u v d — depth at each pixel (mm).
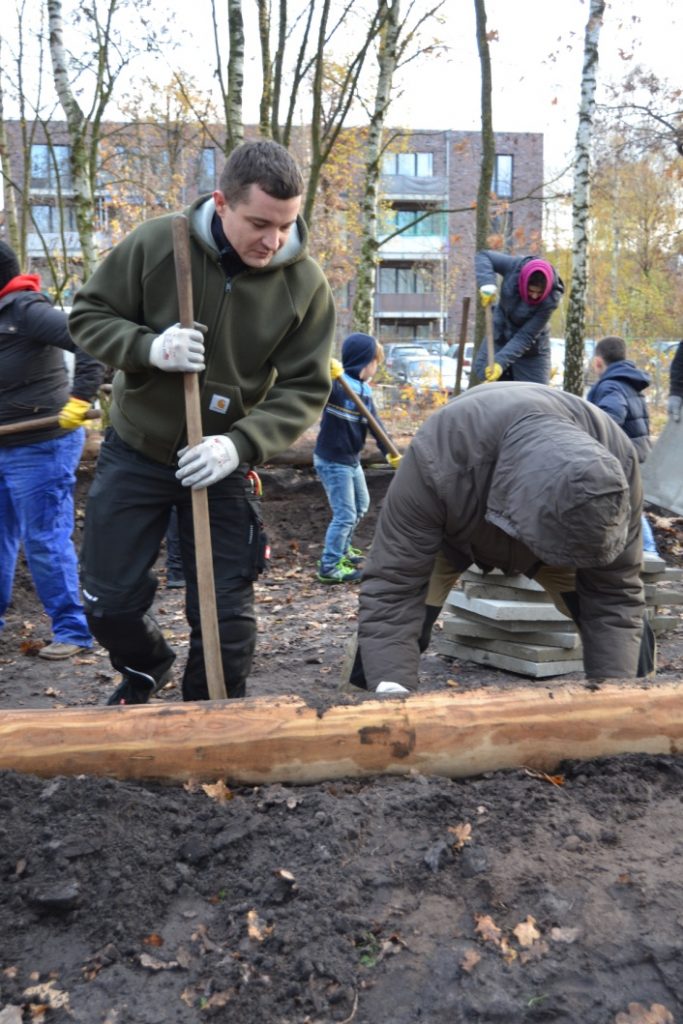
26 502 5191
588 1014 2121
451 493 2906
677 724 2867
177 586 7055
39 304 4914
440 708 2783
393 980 2193
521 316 7055
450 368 24047
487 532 3039
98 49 11445
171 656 3725
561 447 2617
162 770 2680
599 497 2475
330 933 2289
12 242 12992
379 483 9125
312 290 3305
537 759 2826
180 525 3445
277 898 2379
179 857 2496
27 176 12680
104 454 3420
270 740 2707
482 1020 2102
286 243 3217
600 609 3127
